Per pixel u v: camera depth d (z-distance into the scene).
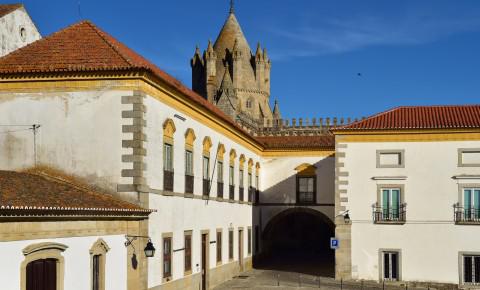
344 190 37.12
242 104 86.88
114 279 21.62
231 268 39.22
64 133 24.56
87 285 19.80
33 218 17.16
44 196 19.33
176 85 28.30
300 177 49.16
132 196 23.86
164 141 26.73
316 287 34.97
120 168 24.02
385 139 36.88
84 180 24.25
